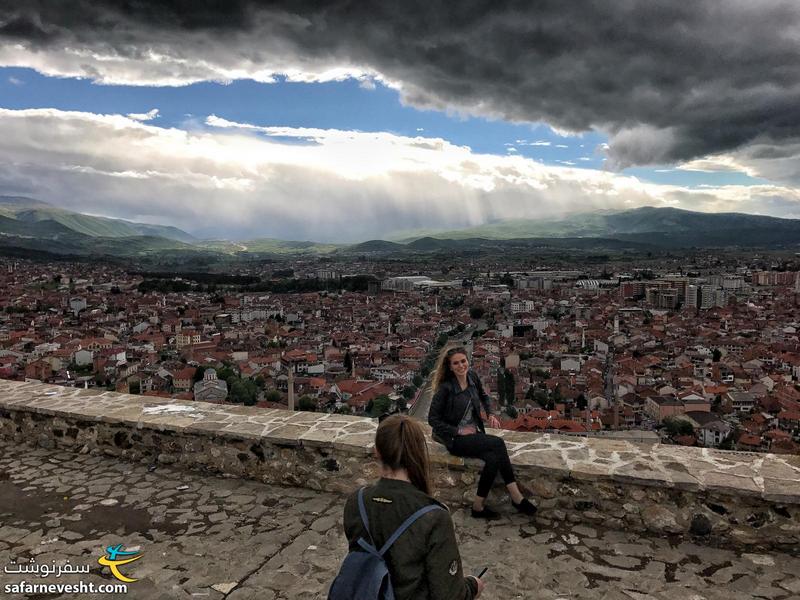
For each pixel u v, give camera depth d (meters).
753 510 4.64
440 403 5.36
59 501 5.75
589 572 4.31
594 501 5.06
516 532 4.95
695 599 3.96
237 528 5.14
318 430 6.30
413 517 2.37
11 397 7.99
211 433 6.40
